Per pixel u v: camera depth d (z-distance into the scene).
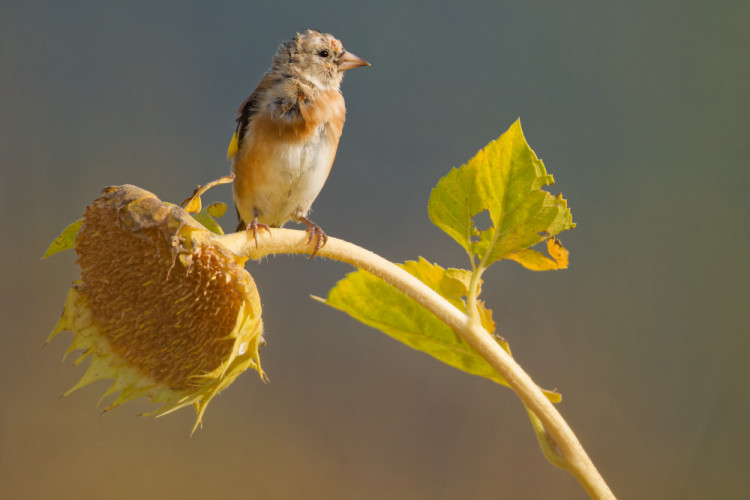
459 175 2.62
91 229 2.71
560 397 2.37
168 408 2.62
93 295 2.71
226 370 2.59
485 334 2.35
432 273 2.67
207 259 2.54
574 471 2.20
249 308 2.54
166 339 2.64
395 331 2.73
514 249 2.56
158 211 2.57
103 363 2.70
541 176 2.57
